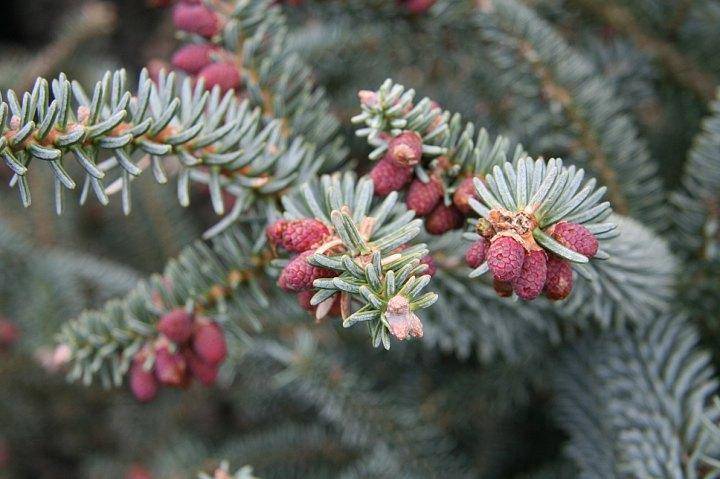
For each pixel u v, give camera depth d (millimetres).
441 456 391
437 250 309
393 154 260
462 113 443
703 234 338
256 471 433
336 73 486
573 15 431
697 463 303
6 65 611
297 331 417
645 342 334
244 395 491
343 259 233
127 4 786
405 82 471
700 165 334
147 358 303
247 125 289
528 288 237
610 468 331
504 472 452
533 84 360
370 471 380
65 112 255
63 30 640
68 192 592
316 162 308
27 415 518
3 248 507
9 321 492
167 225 552
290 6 391
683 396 317
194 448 451
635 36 421
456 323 333
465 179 275
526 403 424
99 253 581
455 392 411
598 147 355
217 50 325
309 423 493
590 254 239
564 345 362
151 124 271
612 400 328
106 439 539
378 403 383
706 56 413
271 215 300
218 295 308
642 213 355
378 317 233
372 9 390
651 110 460
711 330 350
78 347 310
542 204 240
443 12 381
